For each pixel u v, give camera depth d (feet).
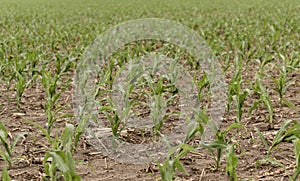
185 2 131.85
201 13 92.12
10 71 30.19
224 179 14.44
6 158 14.35
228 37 49.21
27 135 18.78
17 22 76.69
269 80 28.76
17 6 131.13
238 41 40.91
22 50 38.70
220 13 88.63
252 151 16.69
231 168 12.79
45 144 17.70
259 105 21.53
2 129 14.55
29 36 46.98
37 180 14.58
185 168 15.30
